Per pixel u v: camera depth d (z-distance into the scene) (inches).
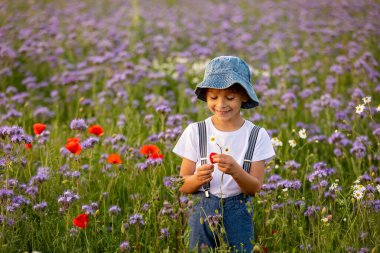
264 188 164.4
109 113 270.5
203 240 138.1
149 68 376.2
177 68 333.1
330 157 228.7
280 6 651.5
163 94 317.1
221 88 131.8
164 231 149.9
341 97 294.2
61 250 150.8
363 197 161.6
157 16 584.7
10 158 171.9
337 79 305.1
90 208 157.6
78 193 172.4
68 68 369.1
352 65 334.0
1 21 470.6
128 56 349.4
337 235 150.3
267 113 272.2
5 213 154.6
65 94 328.5
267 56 415.2
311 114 281.4
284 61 388.8
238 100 136.3
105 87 311.7
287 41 466.9
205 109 244.4
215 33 476.7
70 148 162.9
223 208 136.3
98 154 211.8
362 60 303.1
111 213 160.2
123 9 600.4
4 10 513.0
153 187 164.2
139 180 191.8
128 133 229.5
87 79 342.3
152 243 155.6
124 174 188.1
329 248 145.8
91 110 292.5
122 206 187.8
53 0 648.4
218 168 129.7
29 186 175.8
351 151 200.2
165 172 185.2
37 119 277.4
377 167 205.8
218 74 134.0
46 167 179.3
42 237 156.6
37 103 317.1
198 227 137.9
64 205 153.7
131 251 157.0
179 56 387.5
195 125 144.1
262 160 139.3
